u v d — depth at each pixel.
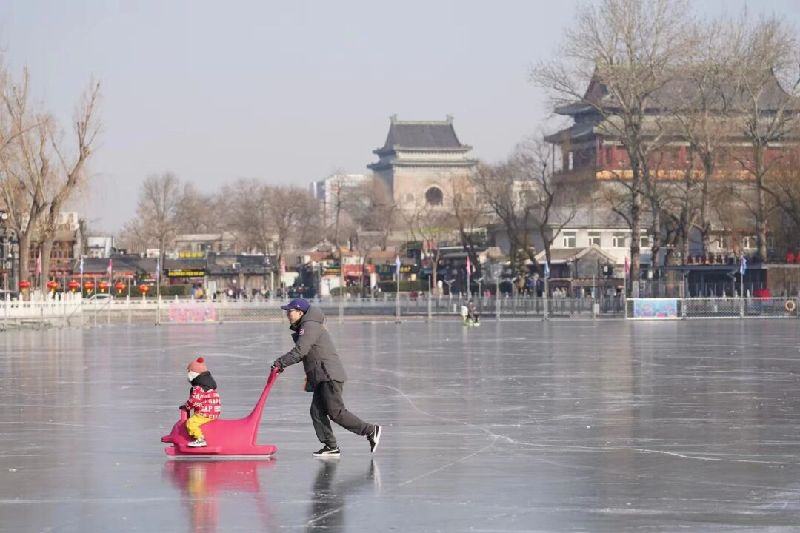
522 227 153.75
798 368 40.84
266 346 59.00
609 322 95.62
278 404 28.67
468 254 149.50
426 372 39.75
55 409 27.89
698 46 107.25
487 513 15.13
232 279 181.00
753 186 124.06
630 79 105.69
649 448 20.95
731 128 110.31
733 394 31.17
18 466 19.03
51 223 99.06
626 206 150.62
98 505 15.74
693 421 25.05
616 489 16.80
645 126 133.88
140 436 22.78
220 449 19.80
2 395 31.58
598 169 134.75
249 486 17.11
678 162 131.12
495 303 113.38
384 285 167.12
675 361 44.91
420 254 186.62
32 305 87.19
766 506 15.55
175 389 33.34
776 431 23.27
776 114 114.31
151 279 159.38
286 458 19.75
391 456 20.00
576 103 109.12
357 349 55.12
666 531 14.07
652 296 106.88
